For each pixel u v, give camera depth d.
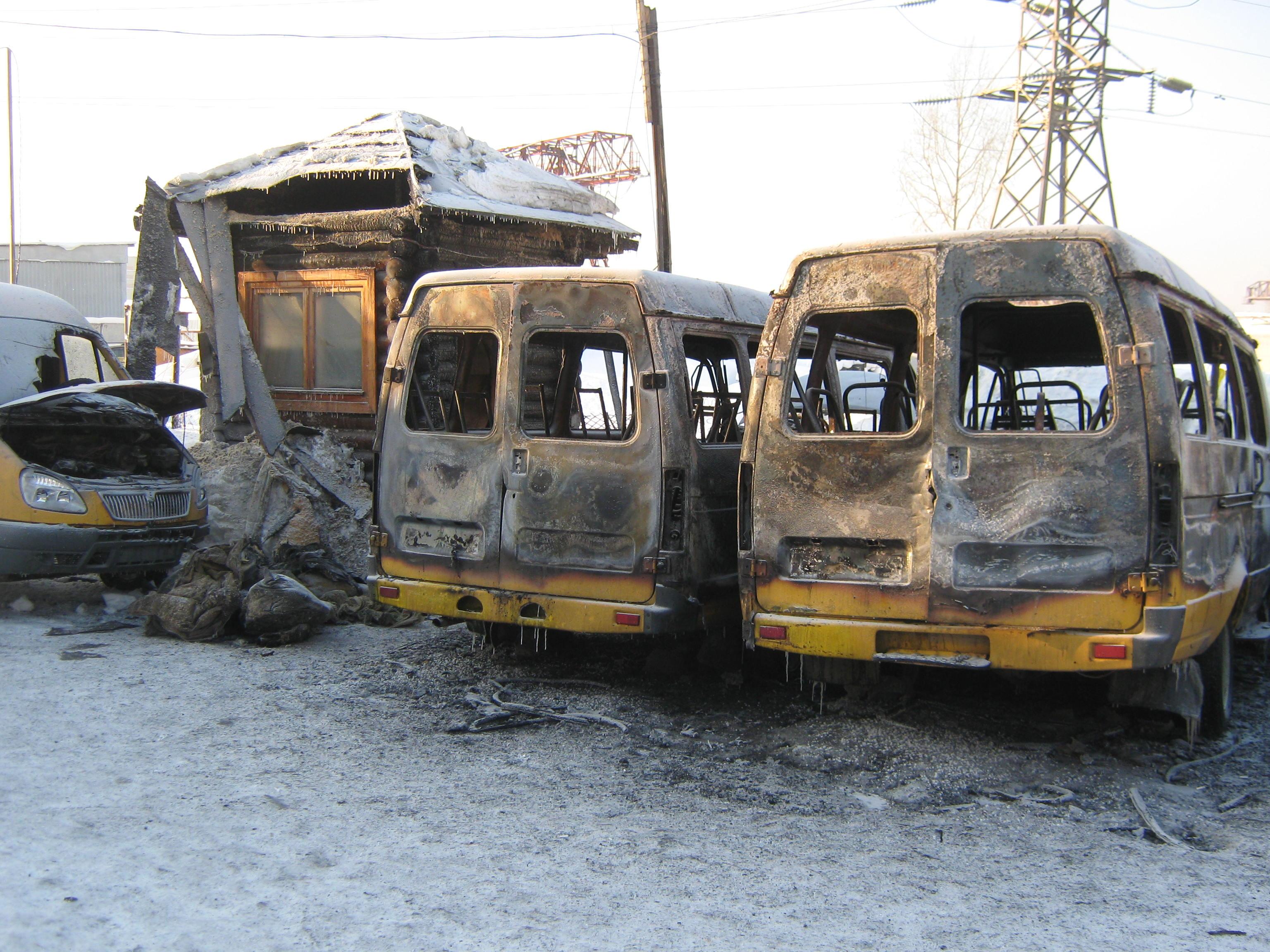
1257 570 6.33
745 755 5.05
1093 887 3.61
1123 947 3.17
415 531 6.38
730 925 3.26
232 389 10.55
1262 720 5.94
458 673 6.54
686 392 5.91
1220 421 5.81
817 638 4.96
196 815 4.05
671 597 5.65
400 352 6.46
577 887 3.51
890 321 5.80
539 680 6.35
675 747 5.18
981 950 3.13
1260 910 3.45
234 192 10.89
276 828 3.96
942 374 4.80
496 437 6.10
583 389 6.64
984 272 4.77
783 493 5.11
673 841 3.96
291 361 11.20
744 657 6.40
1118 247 4.60
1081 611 4.55
